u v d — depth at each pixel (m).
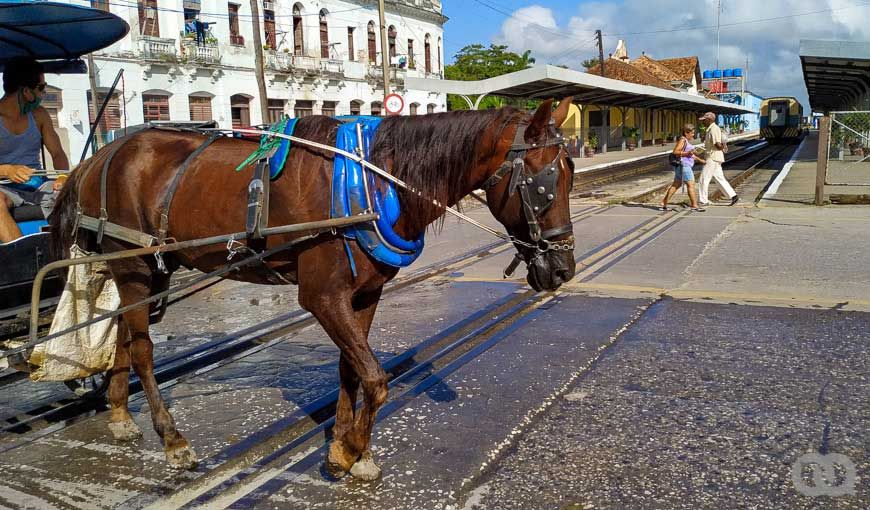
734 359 5.14
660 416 4.20
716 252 9.20
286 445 4.05
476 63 56.81
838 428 3.95
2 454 4.03
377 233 3.29
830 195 14.14
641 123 53.22
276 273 3.60
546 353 5.44
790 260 8.48
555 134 3.26
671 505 3.20
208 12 30.30
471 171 3.34
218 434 4.21
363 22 39.62
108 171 3.94
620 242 10.33
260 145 3.59
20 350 3.34
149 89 27.62
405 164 3.34
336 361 5.53
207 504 3.38
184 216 3.70
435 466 3.67
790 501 3.21
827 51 18.36
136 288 3.87
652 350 5.42
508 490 3.39
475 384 4.84
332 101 37.62
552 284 3.28
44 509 3.38
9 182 5.16
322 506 3.31
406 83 25.70
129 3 26.62
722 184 14.14
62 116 24.17
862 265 8.04
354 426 3.44
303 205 3.36
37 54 5.63
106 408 4.77
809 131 83.69
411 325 6.39
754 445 3.78
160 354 5.84
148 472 3.76
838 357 5.09
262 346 5.98
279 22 34.06
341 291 3.33
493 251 10.20
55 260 4.20
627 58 74.44
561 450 3.80
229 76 31.19
